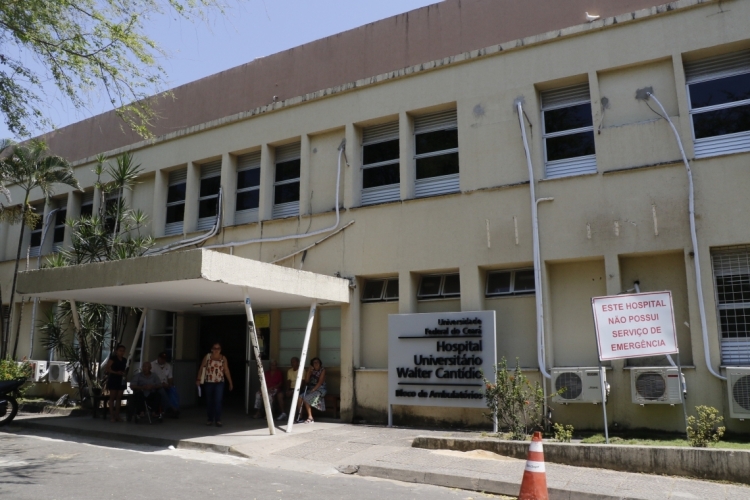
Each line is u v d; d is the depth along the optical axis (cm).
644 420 1048
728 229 1030
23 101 1070
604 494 717
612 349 910
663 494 714
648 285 1106
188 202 1658
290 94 1564
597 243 1120
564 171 1202
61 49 1036
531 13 1274
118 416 1327
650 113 1131
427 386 1198
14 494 689
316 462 923
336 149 1452
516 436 976
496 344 1194
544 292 1152
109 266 1100
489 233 1216
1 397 1313
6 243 2125
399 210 1324
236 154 1622
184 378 1616
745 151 1041
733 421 984
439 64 1324
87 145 1980
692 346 1028
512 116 1237
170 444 1068
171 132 1736
